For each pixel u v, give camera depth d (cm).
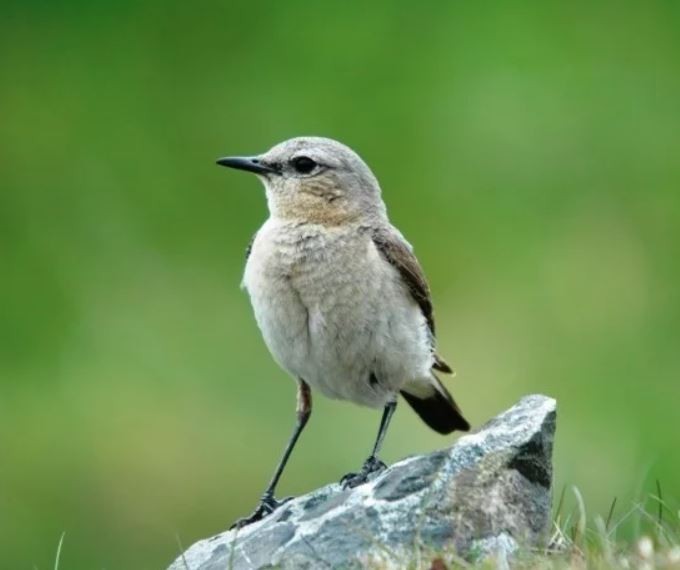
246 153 2166
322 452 1716
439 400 1130
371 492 857
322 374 1012
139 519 1758
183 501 1761
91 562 1741
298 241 998
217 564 873
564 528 893
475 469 850
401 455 1669
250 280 1014
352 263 993
